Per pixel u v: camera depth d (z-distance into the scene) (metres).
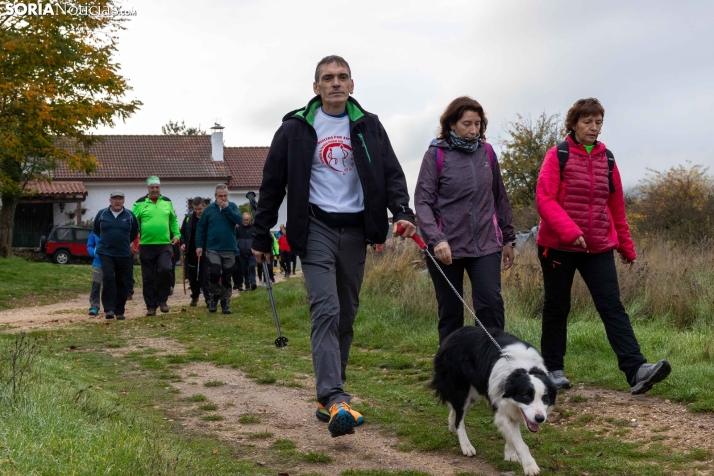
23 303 14.60
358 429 5.03
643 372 5.22
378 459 4.37
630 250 5.84
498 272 5.18
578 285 8.81
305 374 6.96
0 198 28.30
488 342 4.46
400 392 6.05
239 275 15.84
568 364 6.42
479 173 5.23
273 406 5.68
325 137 4.64
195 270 12.88
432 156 5.27
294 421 5.24
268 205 4.77
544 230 5.74
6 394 4.20
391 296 10.69
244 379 6.73
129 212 11.43
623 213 5.80
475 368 4.43
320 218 4.64
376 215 4.64
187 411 5.52
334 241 4.66
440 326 5.38
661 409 5.14
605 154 5.68
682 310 8.20
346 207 4.66
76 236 32.88
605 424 4.93
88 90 19.84
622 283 8.98
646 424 4.84
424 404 5.63
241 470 4.07
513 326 7.80
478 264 5.17
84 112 19.23
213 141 44.75
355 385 6.38
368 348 8.22
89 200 42.06
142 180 42.50
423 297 9.55
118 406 5.04
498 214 5.44
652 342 6.93
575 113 5.58
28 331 9.69
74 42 19.06
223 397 5.99
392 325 9.06
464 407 4.57
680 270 9.42
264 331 9.66
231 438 4.80
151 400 5.85
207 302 12.29
